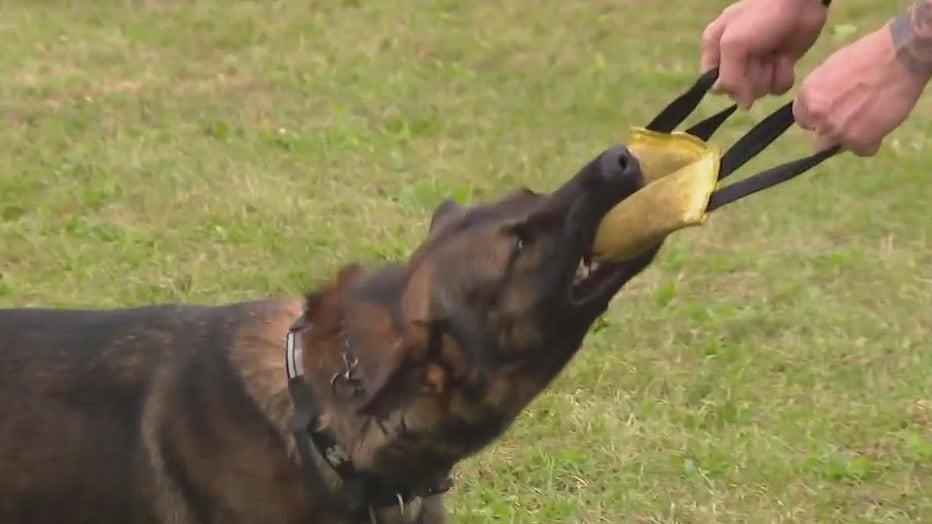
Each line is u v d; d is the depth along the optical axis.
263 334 4.74
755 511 6.75
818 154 4.40
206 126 12.09
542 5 16.91
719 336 8.48
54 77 13.33
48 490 4.81
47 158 11.08
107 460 4.77
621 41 15.48
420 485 4.67
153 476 4.71
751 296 9.09
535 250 4.40
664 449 7.25
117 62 14.07
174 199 10.30
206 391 4.70
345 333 4.52
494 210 4.50
